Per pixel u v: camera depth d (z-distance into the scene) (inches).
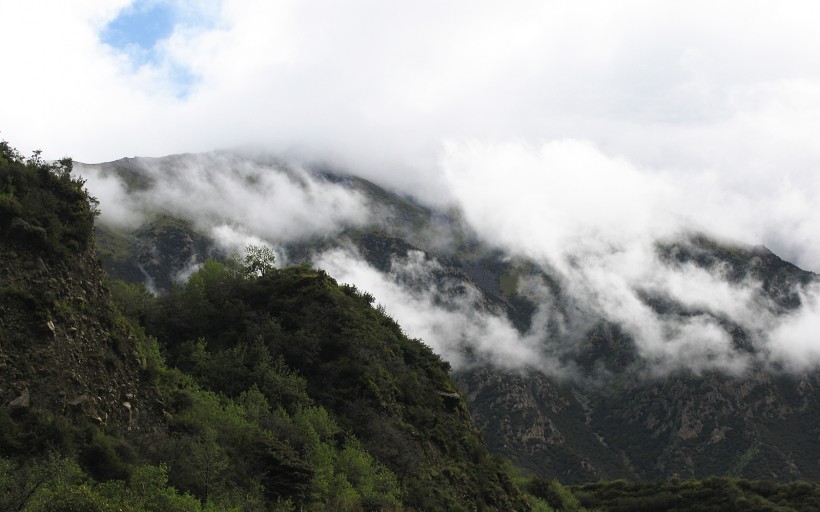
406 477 2500.0
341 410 2672.2
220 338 2748.5
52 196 1791.3
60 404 1491.1
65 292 1679.4
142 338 2082.9
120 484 1398.9
